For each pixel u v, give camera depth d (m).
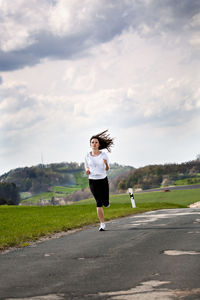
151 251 6.06
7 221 14.95
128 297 3.65
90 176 9.57
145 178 150.62
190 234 7.77
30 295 3.84
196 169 152.25
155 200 82.12
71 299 3.67
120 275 4.54
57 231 10.34
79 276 4.59
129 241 7.29
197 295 3.60
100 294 3.79
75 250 6.59
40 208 27.73
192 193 87.88
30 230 10.57
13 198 159.50
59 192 176.88
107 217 14.45
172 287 3.91
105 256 5.85
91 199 115.69
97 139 9.54
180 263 5.01
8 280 4.52
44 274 4.77
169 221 10.79
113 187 156.50
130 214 16.94
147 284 4.07
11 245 7.80
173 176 149.88
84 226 11.62
